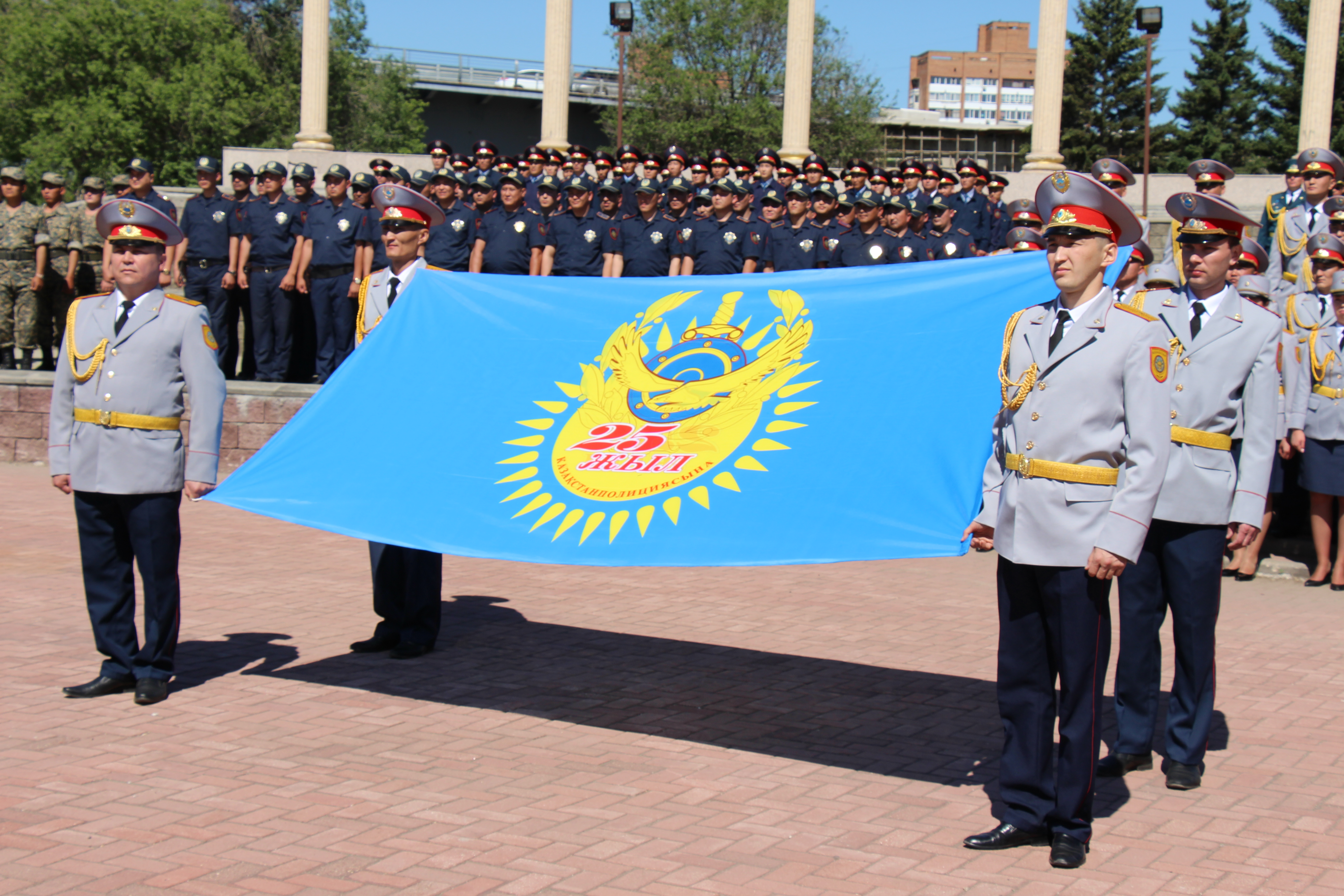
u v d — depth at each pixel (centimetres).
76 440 612
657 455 566
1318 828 488
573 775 532
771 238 1347
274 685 654
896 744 582
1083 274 452
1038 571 458
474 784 517
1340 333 934
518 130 6994
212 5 5497
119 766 526
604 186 1383
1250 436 540
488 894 412
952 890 425
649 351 632
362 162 2989
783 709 633
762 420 568
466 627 789
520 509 557
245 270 1395
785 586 931
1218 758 573
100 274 1507
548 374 637
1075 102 7169
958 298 602
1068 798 451
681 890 419
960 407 541
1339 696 669
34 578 884
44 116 5019
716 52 5850
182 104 4994
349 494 591
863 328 604
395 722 597
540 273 1362
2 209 1462
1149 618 554
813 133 5962
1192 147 6794
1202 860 455
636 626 801
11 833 453
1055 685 571
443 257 1347
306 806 487
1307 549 1006
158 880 416
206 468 623
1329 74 2795
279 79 5831
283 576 923
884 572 991
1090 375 450
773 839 466
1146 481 440
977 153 8250
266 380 1407
